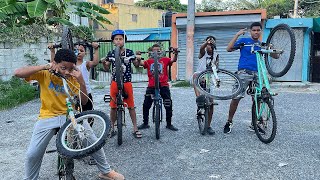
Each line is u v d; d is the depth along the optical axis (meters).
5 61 11.20
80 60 4.68
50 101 3.27
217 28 13.62
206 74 5.52
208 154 4.67
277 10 23.22
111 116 5.43
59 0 12.68
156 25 27.31
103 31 23.58
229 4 24.61
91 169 4.22
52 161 4.57
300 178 3.83
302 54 13.16
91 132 3.05
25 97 9.62
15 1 11.26
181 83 12.79
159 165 4.31
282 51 5.05
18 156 4.83
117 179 3.63
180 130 5.95
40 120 3.27
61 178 3.24
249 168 4.14
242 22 13.09
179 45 14.18
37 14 10.37
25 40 11.80
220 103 8.65
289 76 13.33
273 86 12.30
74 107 3.41
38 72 3.21
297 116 7.08
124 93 5.26
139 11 25.97
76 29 14.38
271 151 4.73
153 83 5.72
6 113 7.92
